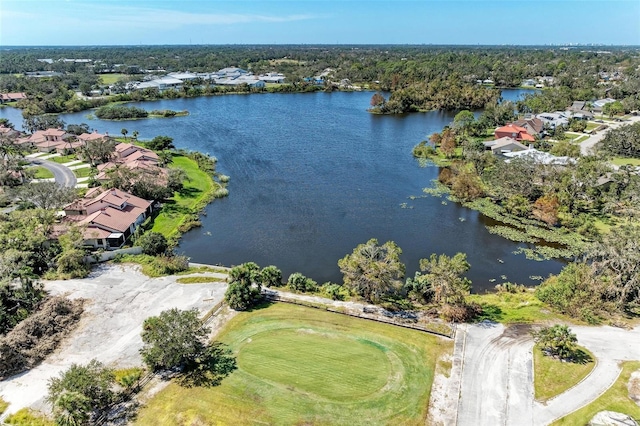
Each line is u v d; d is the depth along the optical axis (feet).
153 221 233.96
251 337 138.62
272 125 472.44
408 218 240.12
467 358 128.06
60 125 437.17
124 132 388.78
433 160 344.28
